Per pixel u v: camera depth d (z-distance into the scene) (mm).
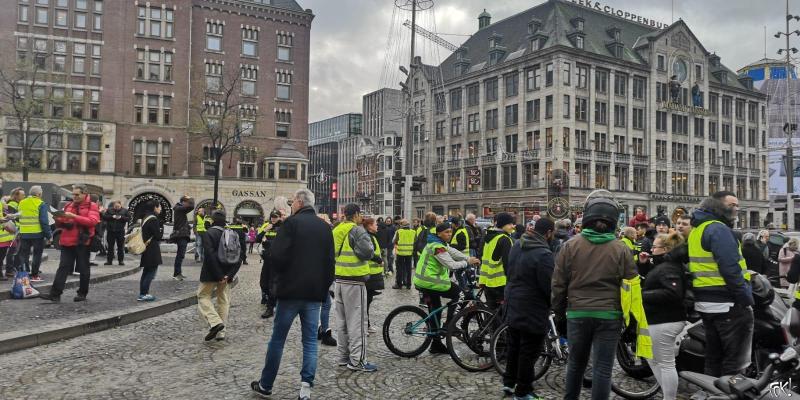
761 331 6570
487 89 61938
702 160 64438
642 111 60062
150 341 8820
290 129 52844
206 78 49500
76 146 44531
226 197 49250
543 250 5914
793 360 3652
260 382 6227
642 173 59344
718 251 5668
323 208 78062
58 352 8016
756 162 70125
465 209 62719
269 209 50750
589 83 55531
